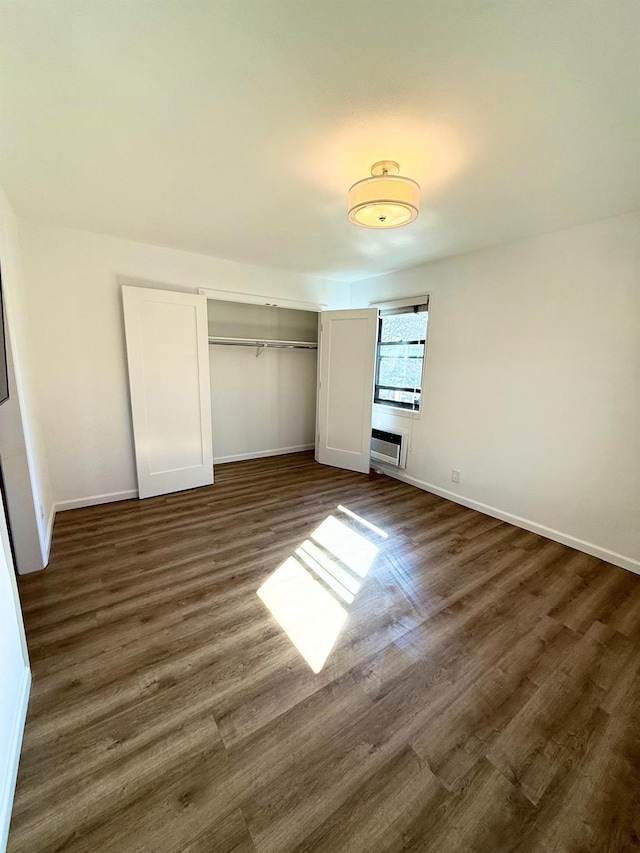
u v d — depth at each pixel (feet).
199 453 12.32
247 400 15.83
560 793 3.79
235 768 3.93
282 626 6.08
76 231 9.45
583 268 8.22
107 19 3.37
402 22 3.38
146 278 10.67
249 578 7.39
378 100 4.43
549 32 3.43
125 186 6.85
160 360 11.02
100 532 9.16
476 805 3.67
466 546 8.86
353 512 10.71
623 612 6.58
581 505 8.66
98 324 10.11
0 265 5.40
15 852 3.22
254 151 5.61
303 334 16.98
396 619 6.31
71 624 6.01
